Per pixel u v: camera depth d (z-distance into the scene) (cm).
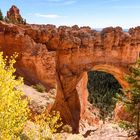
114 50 5491
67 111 4844
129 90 2200
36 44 4488
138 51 5647
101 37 5425
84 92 5722
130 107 2130
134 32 5638
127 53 5559
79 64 5238
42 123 1283
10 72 1167
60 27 5419
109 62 5459
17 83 1198
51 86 4534
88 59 5331
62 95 4988
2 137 1069
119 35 5509
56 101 4716
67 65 5162
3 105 1100
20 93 1196
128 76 2178
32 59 4331
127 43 5534
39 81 4338
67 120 4709
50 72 4538
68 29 5406
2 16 5303
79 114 4994
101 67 5503
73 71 5194
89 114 5903
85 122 5269
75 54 5181
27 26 4944
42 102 3531
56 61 5091
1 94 1101
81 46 5234
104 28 5534
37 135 1232
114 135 2231
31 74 4306
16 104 1152
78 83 5228
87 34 5334
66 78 5078
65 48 5106
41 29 4988
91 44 5303
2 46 4203
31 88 3950
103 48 5409
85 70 5294
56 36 5053
